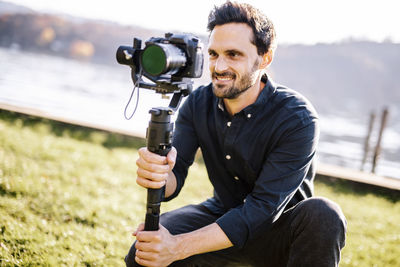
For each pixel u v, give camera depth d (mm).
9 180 3996
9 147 5320
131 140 6859
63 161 5168
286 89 2256
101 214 3672
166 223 2270
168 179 2275
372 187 5617
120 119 11195
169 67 1683
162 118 1791
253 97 2145
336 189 5590
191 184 5066
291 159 2061
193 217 2326
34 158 5078
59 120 7133
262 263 2201
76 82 22969
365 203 5152
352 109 32969
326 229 1884
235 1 1999
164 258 1862
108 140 6746
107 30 47969
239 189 2375
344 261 3316
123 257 2910
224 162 2346
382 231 4203
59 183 4312
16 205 3457
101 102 14812
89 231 3256
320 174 5844
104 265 2725
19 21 49531
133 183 4844
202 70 1886
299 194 2273
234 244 1939
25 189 3855
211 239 1910
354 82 44844
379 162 9852
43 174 4484
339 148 11789
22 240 2820
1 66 23922
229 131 2197
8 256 2559
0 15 49312
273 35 2045
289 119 2098
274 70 45594
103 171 5066
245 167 2240
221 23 1968
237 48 1937
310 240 1911
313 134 2088
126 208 3965
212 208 2426
